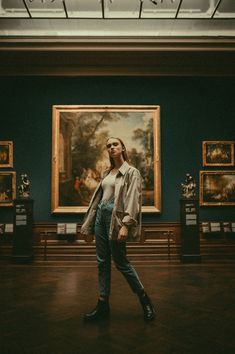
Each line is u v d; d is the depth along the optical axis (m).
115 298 4.54
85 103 9.48
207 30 9.12
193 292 4.95
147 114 9.39
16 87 9.51
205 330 3.20
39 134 9.38
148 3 7.96
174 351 2.68
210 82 9.59
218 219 9.24
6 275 6.55
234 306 4.12
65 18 8.38
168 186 9.30
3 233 8.91
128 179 3.43
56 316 3.70
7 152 9.28
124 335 3.05
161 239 8.99
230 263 8.10
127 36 9.10
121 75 9.55
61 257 8.74
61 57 9.48
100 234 3.58
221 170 9.37
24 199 8.23
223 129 9.49
